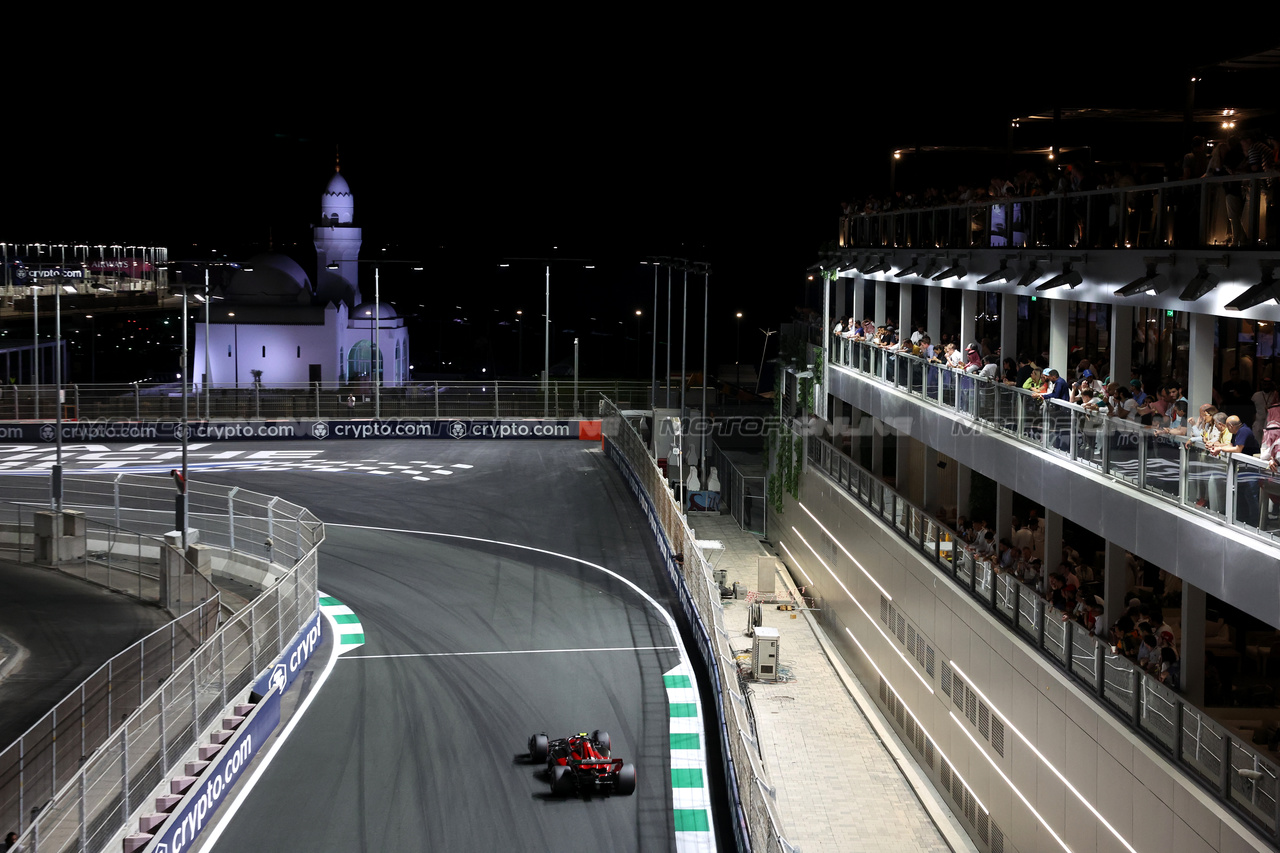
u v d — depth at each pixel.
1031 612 21.84
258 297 84.12
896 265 31.98
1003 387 24.11
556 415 68.25
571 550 43.53
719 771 25.28
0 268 85.31
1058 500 21.31
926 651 27.77
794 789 27.19
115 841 19.34
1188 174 18.06
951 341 31.47
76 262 90.00
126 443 63.56
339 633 34.47
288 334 81.88
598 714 28.48
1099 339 28.45
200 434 64.75
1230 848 14.88
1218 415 16.55
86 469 55.38
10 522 44.12
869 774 28.08
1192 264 17.48
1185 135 24.34
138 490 50.22
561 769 24.00
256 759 25.69
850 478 35.72
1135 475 18.59
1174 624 21.45
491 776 24.98
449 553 43.00
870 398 33.94
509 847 21.88
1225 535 15.77
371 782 24.61
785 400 45.47
